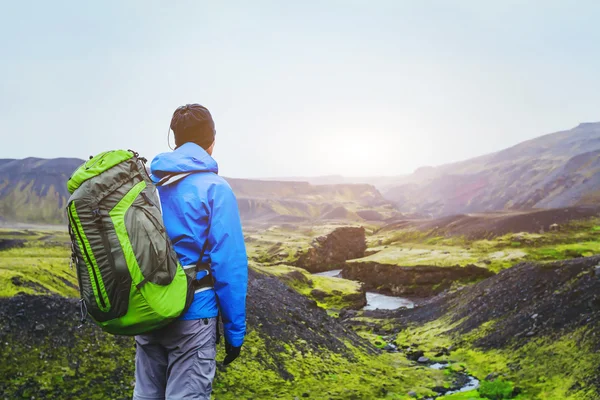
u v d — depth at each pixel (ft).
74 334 44.93
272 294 86.79
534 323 76.89
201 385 9.91
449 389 58.44
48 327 44.37
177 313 9.42
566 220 422.82
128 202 9.36
